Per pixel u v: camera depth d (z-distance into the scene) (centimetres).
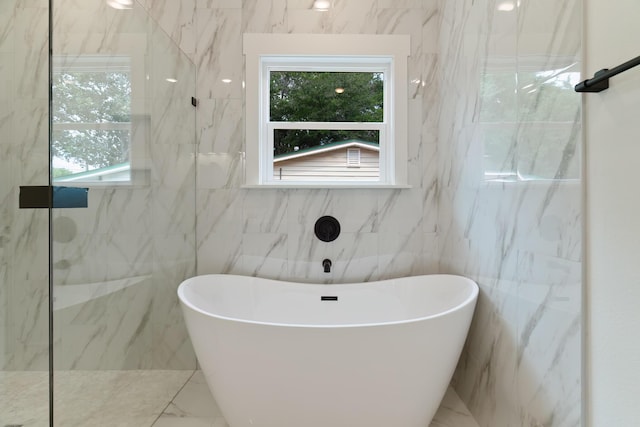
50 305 120
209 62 197
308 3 197
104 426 137
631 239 73
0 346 171
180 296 151
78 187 131
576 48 89
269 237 199
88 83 136
